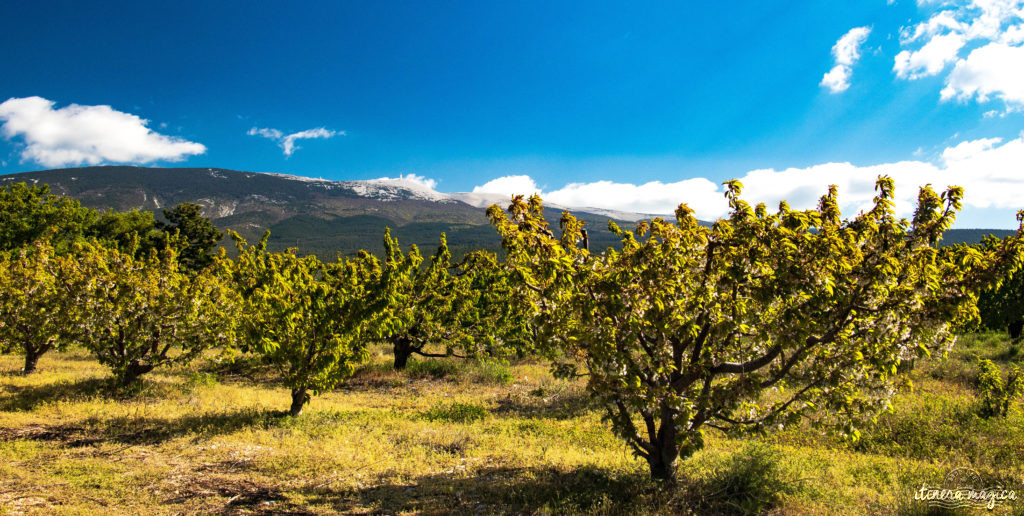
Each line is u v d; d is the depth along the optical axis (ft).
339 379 40.78
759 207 19.24
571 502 21.36
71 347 78.59
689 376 21.90
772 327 19.80
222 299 52.34
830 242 18.37
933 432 33.04
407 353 70.44
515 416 43.39
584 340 20.85
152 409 40.11
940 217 19.12
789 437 34.30
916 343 19.84
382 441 32.53
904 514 19.25
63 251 117.60
